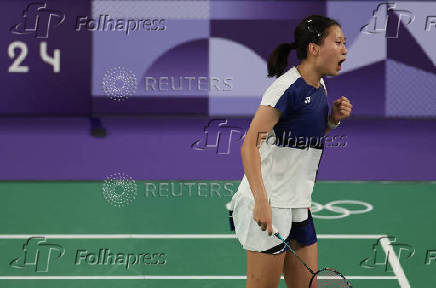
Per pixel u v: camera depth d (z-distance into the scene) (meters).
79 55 21.84
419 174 21.73
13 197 19.22
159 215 17.59
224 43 21.92
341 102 9.55
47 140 21.81
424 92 22.06
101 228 16.52
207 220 17.19
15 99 21.80
